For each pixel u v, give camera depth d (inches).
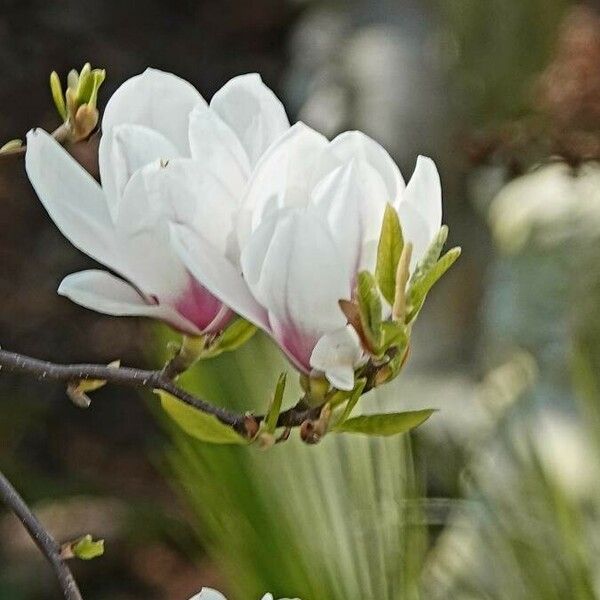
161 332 73.8
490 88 111.3
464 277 139.2
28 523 54.5
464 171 136.3
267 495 69.0
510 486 79.0
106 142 53.2
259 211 52.6
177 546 176.2
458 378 135.3
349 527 68.2
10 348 183.6
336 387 53.0
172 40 199.9
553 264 123.4
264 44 205.2
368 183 52.4
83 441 185.6
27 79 181.9
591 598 67.8
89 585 173.9
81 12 188.4
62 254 188.2
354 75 144.8
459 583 77.3
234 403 71.1
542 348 119.8
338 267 52.2
